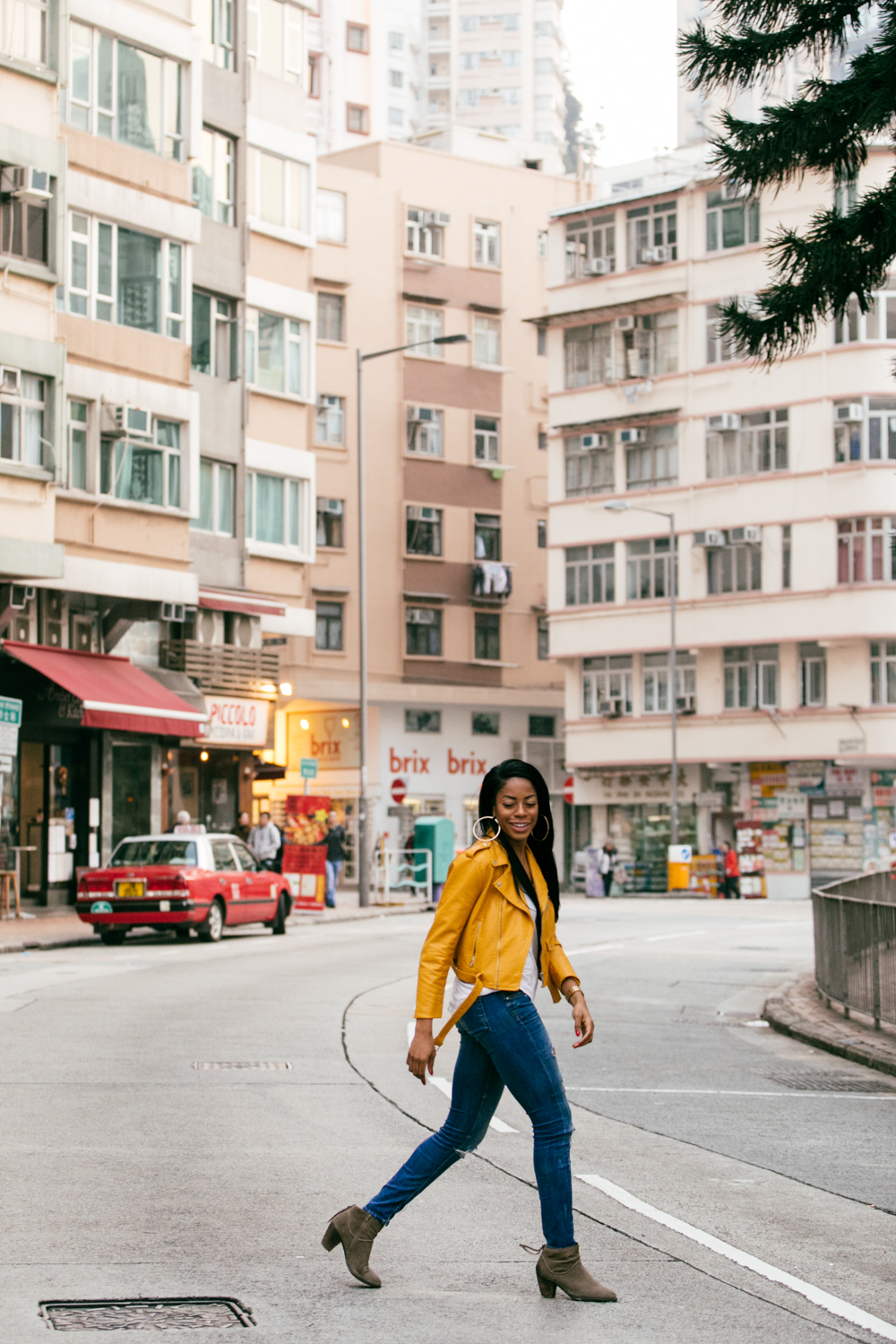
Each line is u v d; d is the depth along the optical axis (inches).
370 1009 648.4
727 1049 576.1
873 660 1870.1
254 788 2171.5
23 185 1114.7
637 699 2028.8
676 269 1999.3
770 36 581.9
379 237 2186.3
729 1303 239.3
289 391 1551.4
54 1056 491.5
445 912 240.5
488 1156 357.1
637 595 2028.8
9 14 1130.7
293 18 1579.7
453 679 2188.7
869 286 591.8
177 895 989.2
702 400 1977.1
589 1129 398.6
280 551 1521.9
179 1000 665.6
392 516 2160.4
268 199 1541.6
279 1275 248.7
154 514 1286.9
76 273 1229.7
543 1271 239.3
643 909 1609.3
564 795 2092.8
